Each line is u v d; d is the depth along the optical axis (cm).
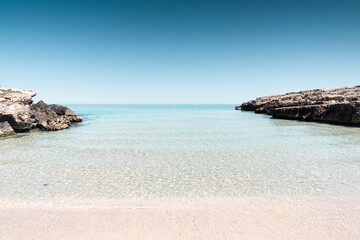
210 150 1777
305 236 607
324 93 4456
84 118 5078
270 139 2217
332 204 819
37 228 650
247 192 954
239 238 600
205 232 632
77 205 829
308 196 899
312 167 1309
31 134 2612
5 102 2739
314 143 1991
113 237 606
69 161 1475
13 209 786
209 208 799
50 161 1472
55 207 808
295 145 1919
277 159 1494
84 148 1861
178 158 1547
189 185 1051
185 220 706
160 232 633
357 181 1070
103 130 2956
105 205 830
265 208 793
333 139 2159
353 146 1847
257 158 1524
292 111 4178
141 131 2850
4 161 1468
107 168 1328
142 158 1551
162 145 1978
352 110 3011
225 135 2494
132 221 697
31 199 886
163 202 857
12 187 1022
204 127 3253
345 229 641
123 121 4300
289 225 668
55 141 2169
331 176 1148
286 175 1177
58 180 1121
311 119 3769
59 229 646
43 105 3769
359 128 2858
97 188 1016
